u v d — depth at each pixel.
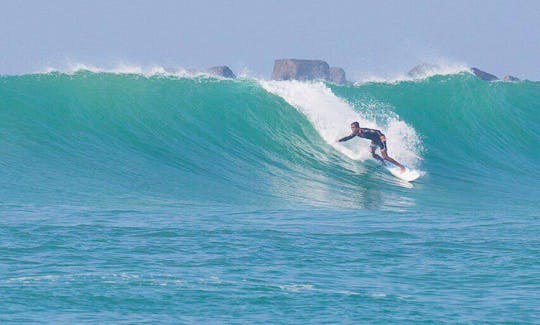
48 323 47.81
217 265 62.97
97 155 109.62
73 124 113.75
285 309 51.34
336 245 71.94
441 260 66.69
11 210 85.38
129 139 114.12
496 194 109.06
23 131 110.44
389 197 103.50
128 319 48.91
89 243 70.12
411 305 52.47
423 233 79.25
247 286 56.47
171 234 75.19
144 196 97.31
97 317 49.16
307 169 113.12
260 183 107.31
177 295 53.94
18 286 55.00
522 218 91.56
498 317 50.06
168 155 112.94
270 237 74.75
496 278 60.31
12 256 64.38
